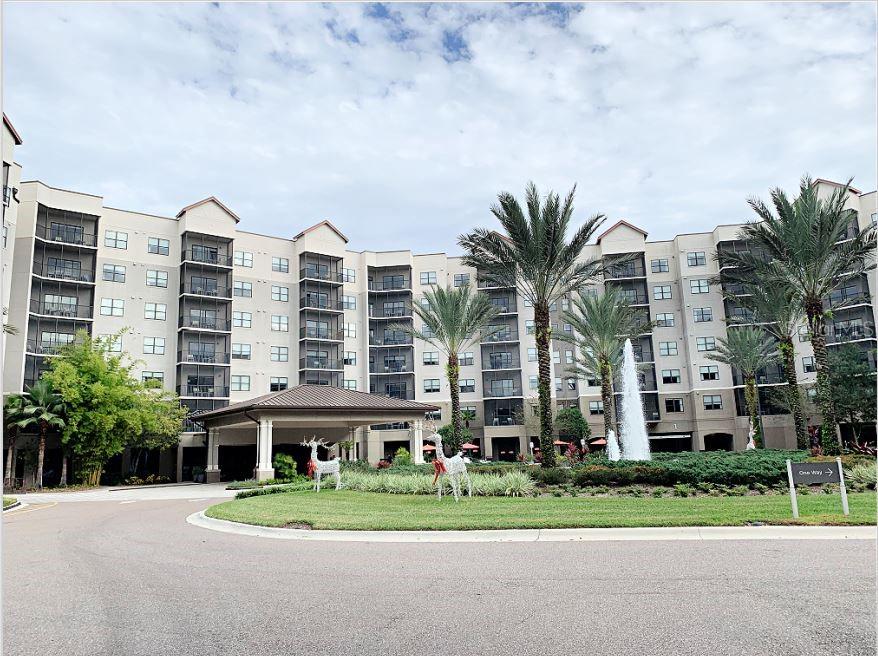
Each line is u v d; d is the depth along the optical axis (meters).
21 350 45.91
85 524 17.70
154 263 55.03
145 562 11.09
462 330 37.88
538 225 27.59
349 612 7.52
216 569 10.30
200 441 52.50
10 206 40.94
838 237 28.97
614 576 8.86
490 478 21.84
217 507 19.41
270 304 60.94
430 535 13.14
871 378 49.50
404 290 67.12
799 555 9.81
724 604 7.29
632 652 5.96
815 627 6.43
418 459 39.94
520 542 12.13
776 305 35.31
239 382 57.84
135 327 53.25
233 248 58.62
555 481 22.53
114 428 40.22
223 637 6.74
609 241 66.56
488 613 7.31
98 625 7.25
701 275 64.88
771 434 59.84
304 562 10.75
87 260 51.91
